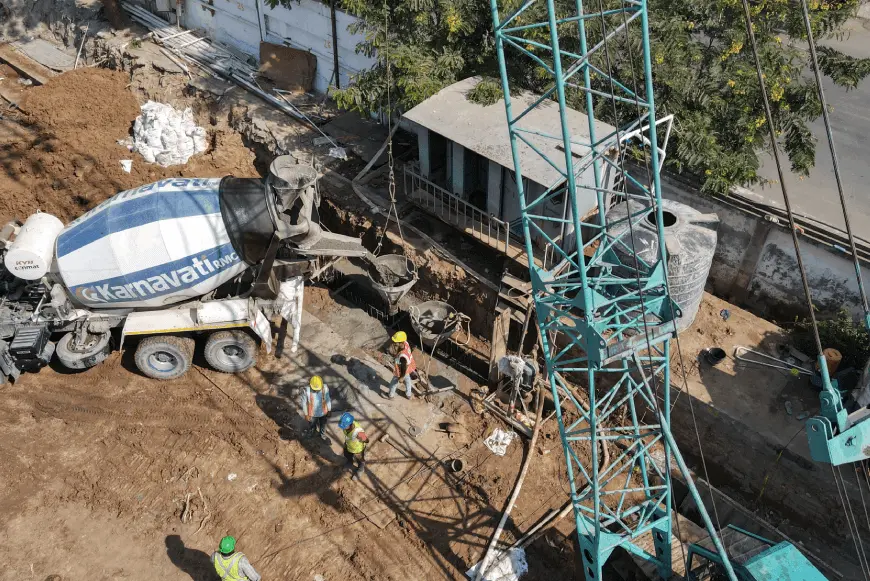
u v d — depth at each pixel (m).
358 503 13.24
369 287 17.39
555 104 16.28
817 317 16.53
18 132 21.11
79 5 25.44
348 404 14.93
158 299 14.51
